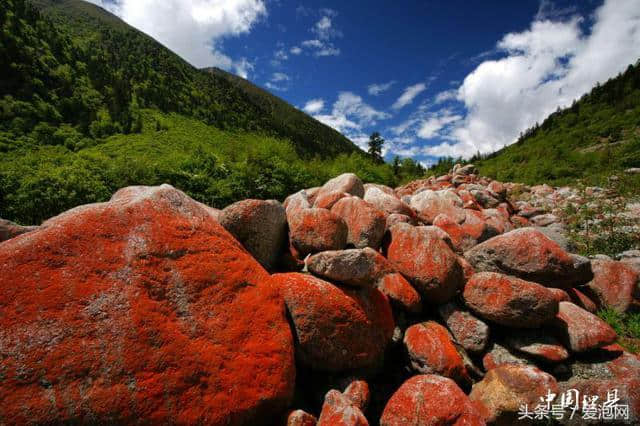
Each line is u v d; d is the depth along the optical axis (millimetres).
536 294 3125
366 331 2988
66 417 1768
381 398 2982
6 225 3580
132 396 1908
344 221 4055
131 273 2266
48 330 1907
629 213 8461
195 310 2367
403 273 3768
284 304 2850
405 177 26984
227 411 2115
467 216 5895
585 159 21250
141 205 2639
